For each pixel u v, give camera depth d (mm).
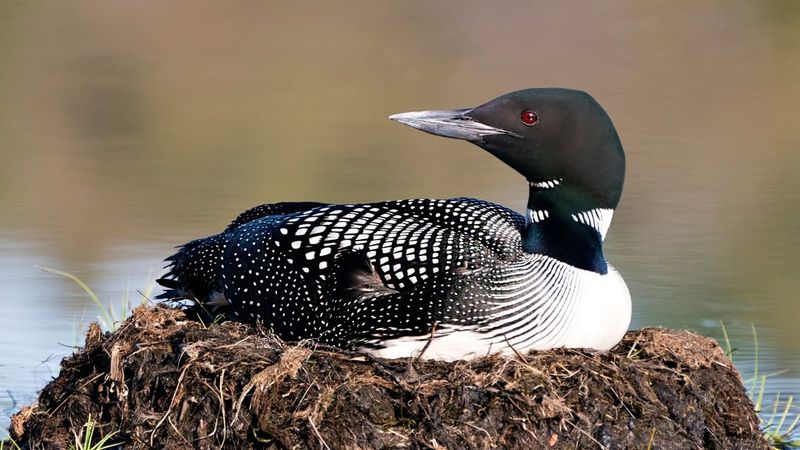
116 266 13391
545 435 7988
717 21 31969
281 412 7992
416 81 25453
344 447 7852
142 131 21656
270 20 31000
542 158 8578
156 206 16203
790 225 15406
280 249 8836
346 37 30016
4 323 11523
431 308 8273
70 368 9039
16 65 26594
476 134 8742
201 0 31953
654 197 17047
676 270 13406
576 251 8492
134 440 8281
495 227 8703
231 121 22391
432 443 7812
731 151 20344
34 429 8852
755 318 11758
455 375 8078
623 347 8969
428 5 32688
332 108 23422
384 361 8242
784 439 9180
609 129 8656
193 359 8258
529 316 8242
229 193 16953
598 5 33125
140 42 29359
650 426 8188
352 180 17500
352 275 8508
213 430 8102
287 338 8938
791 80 27141
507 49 29047
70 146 20281
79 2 30312
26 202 16531
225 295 9273
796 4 33719
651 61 28703
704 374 8734
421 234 8492
